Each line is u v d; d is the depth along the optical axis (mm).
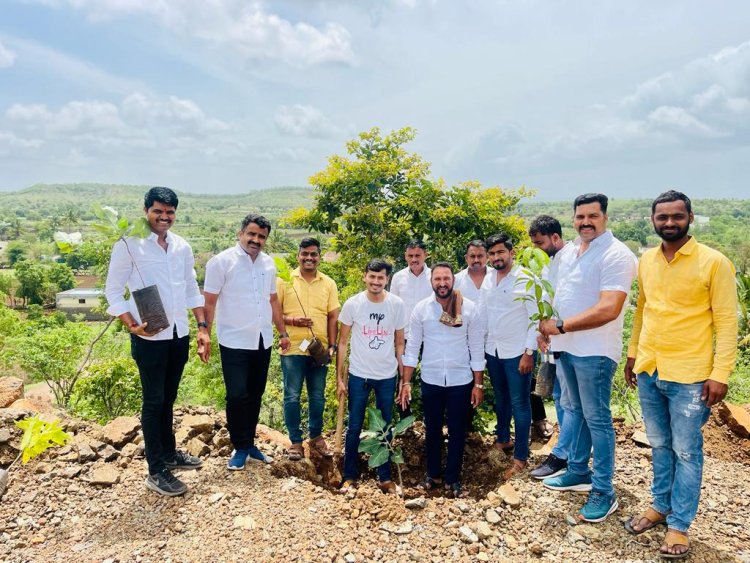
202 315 4293
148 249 3842
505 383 4863
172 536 3465
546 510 3846
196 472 4340
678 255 3199
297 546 3379
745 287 15680
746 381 13320
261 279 4488
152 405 3896
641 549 3371
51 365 24484
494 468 4844
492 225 10344
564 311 3826
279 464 4656
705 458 4738
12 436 4414
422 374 4770
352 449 4797
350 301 4859
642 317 3834
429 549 3498
